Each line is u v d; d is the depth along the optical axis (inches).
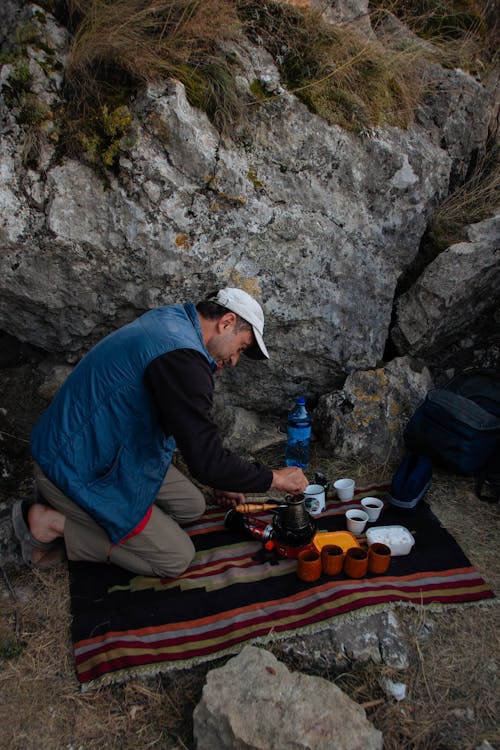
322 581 93.9
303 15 126.0
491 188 147.8
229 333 86.7
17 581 96.3
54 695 79.0
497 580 96.7
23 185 106.3
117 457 87.1
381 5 155.6
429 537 105.6
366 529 109.7
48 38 108.7
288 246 122.3
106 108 107.4
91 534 95.0
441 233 142.4
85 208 108.5
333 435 131.3
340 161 124.0
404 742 72.5
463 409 119.4
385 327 139.4
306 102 120.6
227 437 132.1
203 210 113.6
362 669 81.4
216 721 70.4
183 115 108.3
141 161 107.5
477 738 72.9
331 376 138.9
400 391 133.1
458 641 85.7
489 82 161.2
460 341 146.3
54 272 112.5
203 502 108.7
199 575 96.7
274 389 138.3
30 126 106.0
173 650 83.4
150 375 81.6
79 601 92.0
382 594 90.5
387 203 131.7
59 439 86.5
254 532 104.1
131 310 121.5
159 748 73.0
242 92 116.1
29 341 127.1
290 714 70.1
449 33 161.9
